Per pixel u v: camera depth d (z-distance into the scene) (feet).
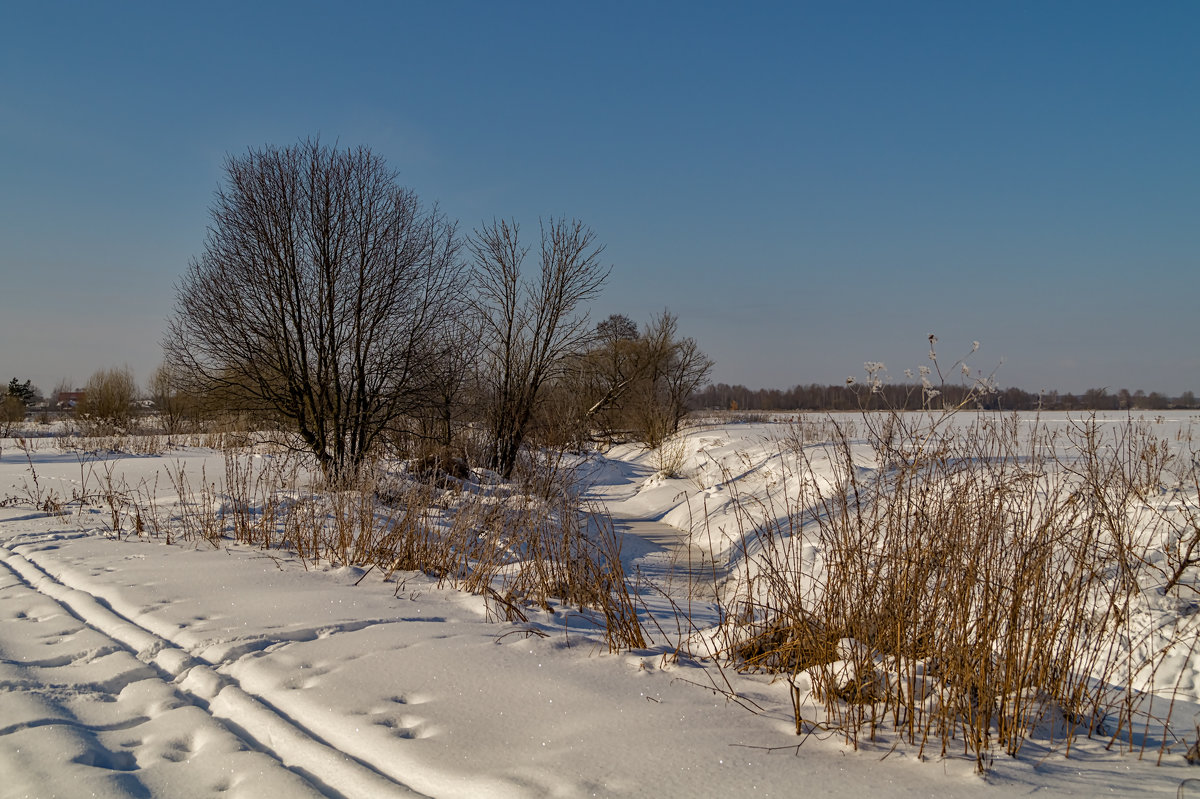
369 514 26.45
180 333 46.19
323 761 10.16
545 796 9.08
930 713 11.40
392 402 49.37
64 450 77.71
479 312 65.62
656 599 22.99
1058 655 12.70
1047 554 13.28
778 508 36.24
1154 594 17.61
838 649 13.44
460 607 18.88
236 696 12.31
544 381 67.26
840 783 9.54
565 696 12.35
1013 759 10.43
